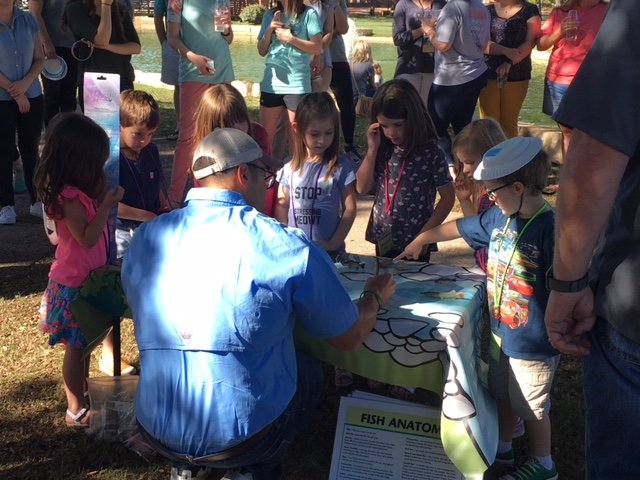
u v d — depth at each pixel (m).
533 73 16.33
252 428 2.52
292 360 2.67
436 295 3.12
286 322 2.53
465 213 3.67
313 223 3.75
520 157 2.73
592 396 2.09
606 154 1.84
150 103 4.01
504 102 7.36
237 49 21.88
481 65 6.88
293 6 6.35
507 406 3.09
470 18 6.68
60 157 3.17
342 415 3.08
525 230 2.78
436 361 2.74
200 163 2.67
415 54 7.63
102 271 3.24
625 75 1.81
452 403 2.65
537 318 2.79
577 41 6.86
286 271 2.47
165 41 8.43
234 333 2.46
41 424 3.52
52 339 3.39
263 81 6.65
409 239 3.84
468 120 7.15
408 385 2.81
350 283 3.24
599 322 2.06
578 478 3.16
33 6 6.98
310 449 3.37
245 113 4.09
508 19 7.12
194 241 2.53
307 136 3.66
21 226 6.16
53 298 3.36
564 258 1.96
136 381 3.49
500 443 3.18
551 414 3.57
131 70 6.94
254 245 2.49
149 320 2.54
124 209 4.05
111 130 3.63
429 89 7.70
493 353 2.97
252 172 2.70
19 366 4.02
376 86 10.09
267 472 2.78
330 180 3.72
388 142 3.84
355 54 9.56
